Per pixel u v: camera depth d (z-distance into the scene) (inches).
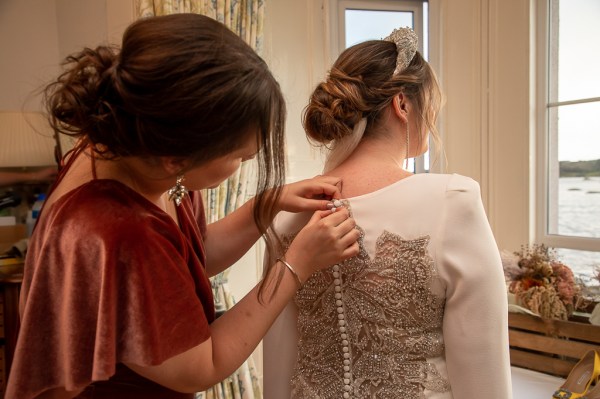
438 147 39.9
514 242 85.9
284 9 95.2
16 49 97.0
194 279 34.6
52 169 97.7
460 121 91.5
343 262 34.6
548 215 85.8
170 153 26.8
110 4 84.2
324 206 35.4
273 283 32.0
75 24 93.8
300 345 37.8
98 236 26.7
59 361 28.0
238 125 27.0
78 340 26.6
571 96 82.0
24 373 27.7
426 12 100.2
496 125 86.7
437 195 32.7
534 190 84.4
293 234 38.2
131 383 31.4
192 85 24.9
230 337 30.6
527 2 81.4
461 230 31.6
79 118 26.5
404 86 36.3
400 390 32.8
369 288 33.6
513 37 83.5
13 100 97.3
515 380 64.3
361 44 38.8
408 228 32.7
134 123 25.8
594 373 58.1
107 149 27.9
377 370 33.5
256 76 27.4
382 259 33.1
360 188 35.6
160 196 35.0
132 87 24.9
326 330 35.7
